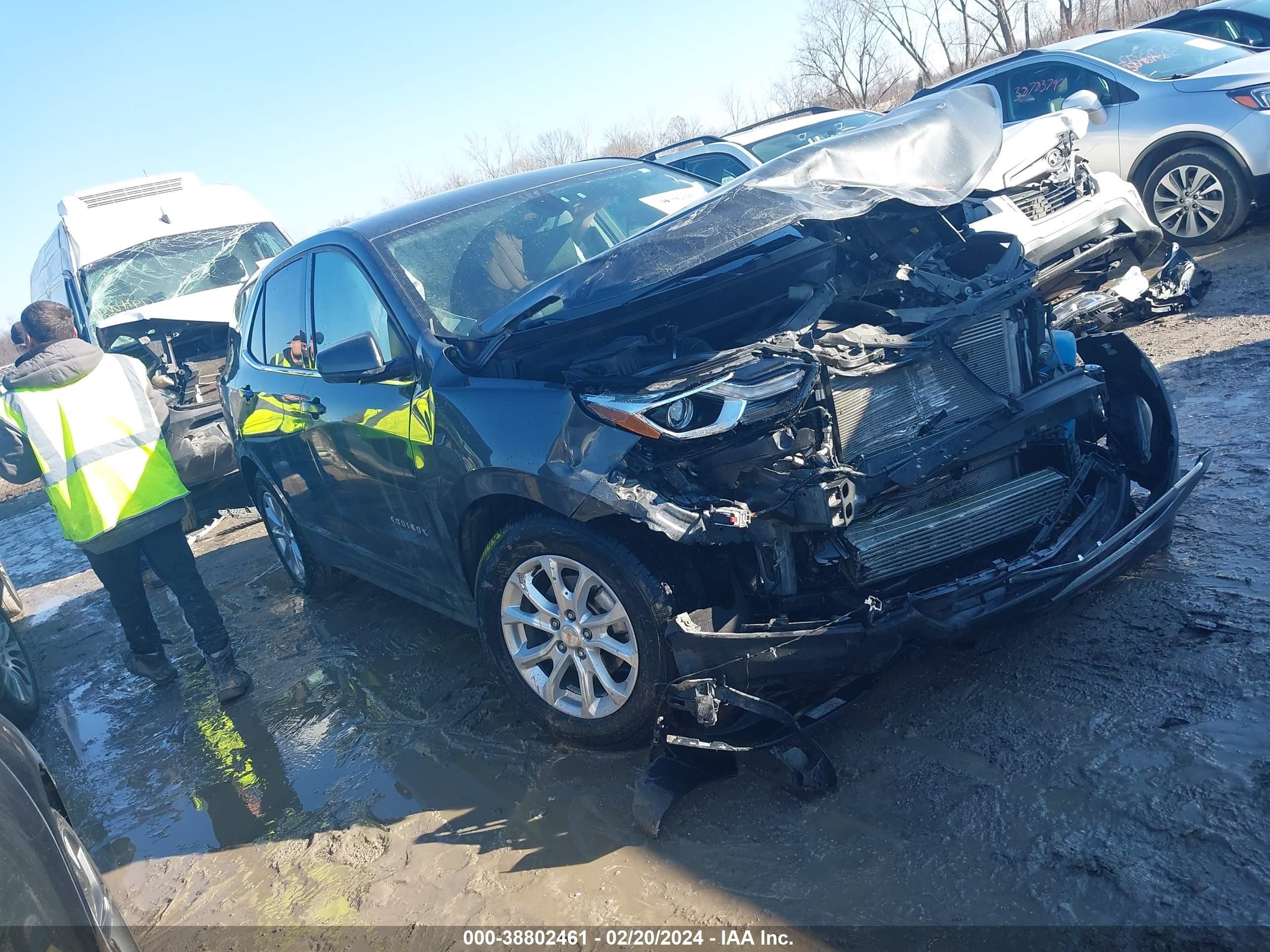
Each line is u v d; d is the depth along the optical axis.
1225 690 2.81
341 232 4.39
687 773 3.01
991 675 3.23
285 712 4.55
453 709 4.05
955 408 3.20
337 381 3.88
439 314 3.84
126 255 9.99
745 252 3.50
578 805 3.15
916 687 3.29
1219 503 3.92
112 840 3.86
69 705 5.50
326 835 3.42
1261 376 5.08
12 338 4.77
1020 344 3.34
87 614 7.18
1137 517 3.13
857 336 3.11
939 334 3.16
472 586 3.80
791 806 2.87
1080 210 6.15
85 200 10.45
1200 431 4.65
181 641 6.04
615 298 2.94
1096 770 2.64
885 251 3.61
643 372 3.09
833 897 2.47
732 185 3.23
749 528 2.89
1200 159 7.79
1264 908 2.09
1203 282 6.66
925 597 2.82
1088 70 8.45
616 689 3.17
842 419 3.00
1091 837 2.42
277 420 4.88
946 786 2.76
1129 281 6.31
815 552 2.93
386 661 4.77
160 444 4.77
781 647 2.82
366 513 4.34
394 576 4.47
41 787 2.52
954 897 2.36
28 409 4.51
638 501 2.86
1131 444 3.67
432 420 3.54
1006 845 2.48
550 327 3.14
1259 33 9.59
